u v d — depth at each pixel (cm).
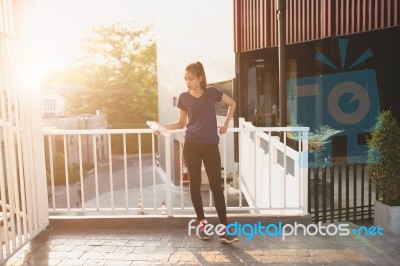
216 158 376
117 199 2250
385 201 443
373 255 351
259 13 1199
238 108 1342
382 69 1107
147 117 5028
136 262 343
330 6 951
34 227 401
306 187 432
